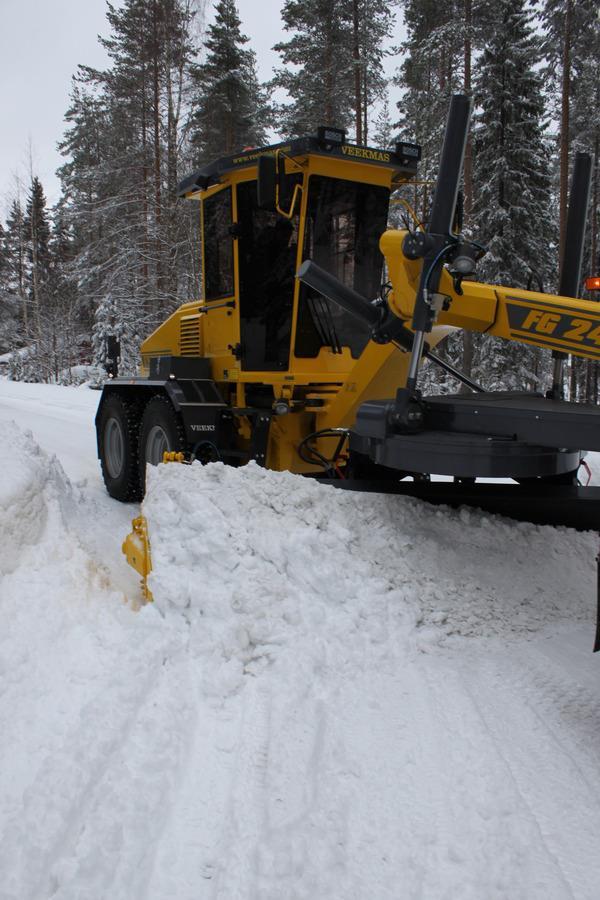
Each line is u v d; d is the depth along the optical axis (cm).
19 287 4431
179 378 530
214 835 171
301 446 475
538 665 268
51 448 886
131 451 599
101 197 2378
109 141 2367
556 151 2062
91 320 3372
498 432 277
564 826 181
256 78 2367
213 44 2294
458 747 213
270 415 485
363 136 2178
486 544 327
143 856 163
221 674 242
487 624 293
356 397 432
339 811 182
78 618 284
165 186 2169
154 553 297
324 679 251
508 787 194
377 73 2116
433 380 1872
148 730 211
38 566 313
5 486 334
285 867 159
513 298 289
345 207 479
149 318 2086
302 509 313
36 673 244
